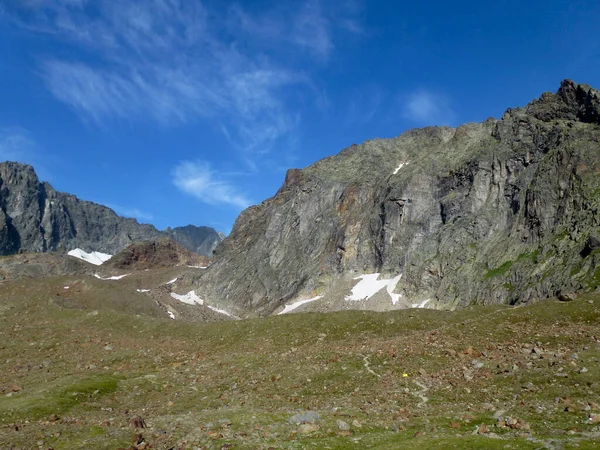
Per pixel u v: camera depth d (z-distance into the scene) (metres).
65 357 79.88
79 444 29.98
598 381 36.81
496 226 164.12
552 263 126.62
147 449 28.80
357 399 40.91
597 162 141.88
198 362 66.31
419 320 79.75
